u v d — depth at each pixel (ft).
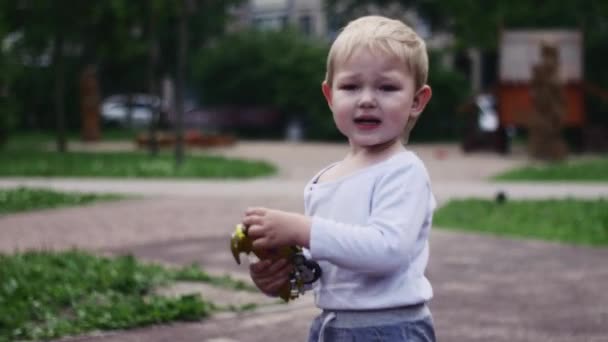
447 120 125.29
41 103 141.28
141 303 21.67
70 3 93.20
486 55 165.37
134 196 49.80
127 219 40.34
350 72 9.30
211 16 151.33
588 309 22.85
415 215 9.12
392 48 9.20
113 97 158.10
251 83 132.87
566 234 36.24
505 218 40.75
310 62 128.77
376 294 9.25
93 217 41.01
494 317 21.95
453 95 124.06
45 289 22.72
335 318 9.45
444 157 86.94
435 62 128.26
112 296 22.68
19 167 68.13
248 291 24.48
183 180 61.16
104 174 64.03
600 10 114.73
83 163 72.90
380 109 9.22
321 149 103.96
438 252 31.83
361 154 9.66
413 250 9.34
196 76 137.39
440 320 21.63
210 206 45.32
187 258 30.19
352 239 8.86
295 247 9.32
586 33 115.55
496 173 67.26
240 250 9.06
